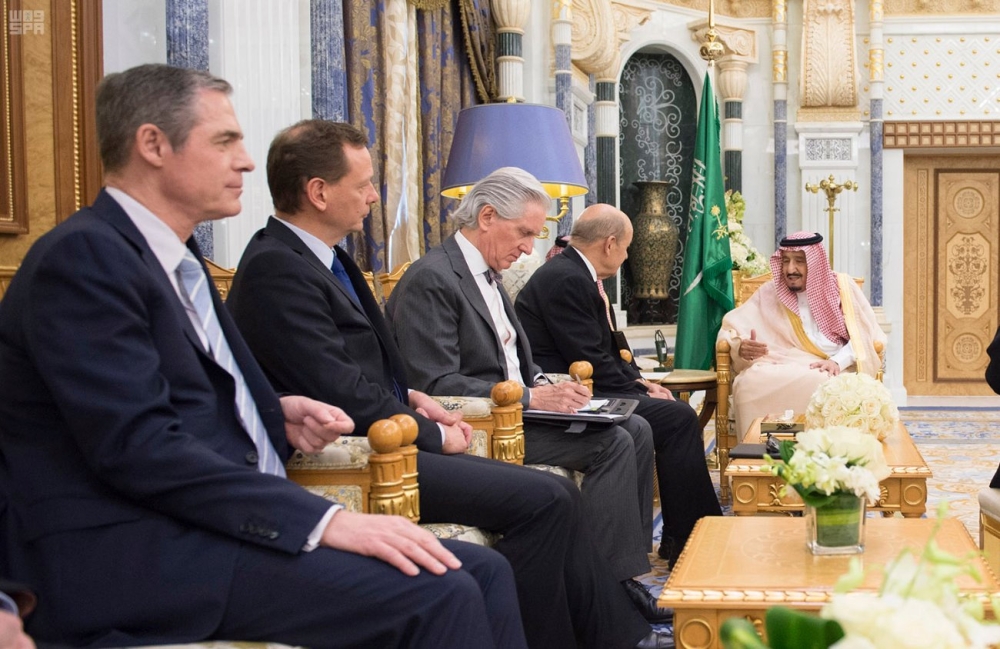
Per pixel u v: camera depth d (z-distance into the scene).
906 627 0.80
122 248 1.63
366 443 2.11
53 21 3.01
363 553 1.60
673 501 3.91
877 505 3.17
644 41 8.52
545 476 2.39
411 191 5.57
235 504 1.58
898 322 9.38
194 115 1.72
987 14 9.13
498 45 6.66
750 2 9.11
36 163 2.98
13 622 1.17
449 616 1.57
